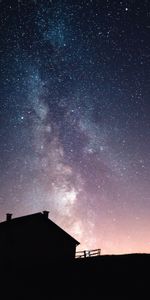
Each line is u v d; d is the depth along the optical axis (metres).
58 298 17.30
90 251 29.48
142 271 18.70
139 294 14.95
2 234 27.72
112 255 26.27
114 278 18.47
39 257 28.48
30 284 21.56
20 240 28.31
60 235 29.97
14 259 27.53
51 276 22.53
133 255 24.34
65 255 29.55
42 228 29.48
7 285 22.20
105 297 15.55
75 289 18.22
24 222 29.00
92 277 19.80
